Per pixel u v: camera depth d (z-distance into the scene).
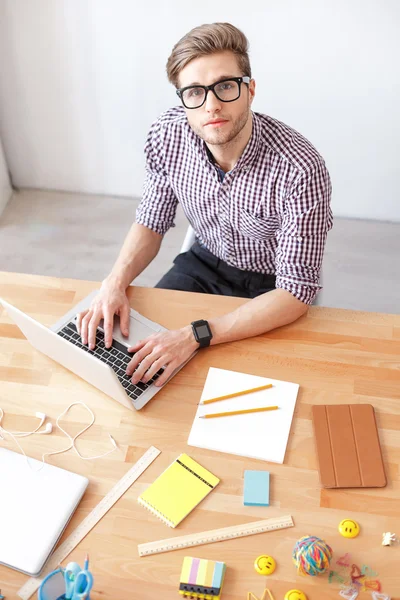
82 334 1.50
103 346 1.48
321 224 1.58
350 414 1.34
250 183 1.62
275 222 1.68
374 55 2.36
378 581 1.12
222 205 1.71
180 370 1.44
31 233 2.83
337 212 2.91
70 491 1.23
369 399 1.38
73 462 1.29
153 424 1.34
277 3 2.27
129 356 1.47
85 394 1.40
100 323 1.53
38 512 1.20
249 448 1.30
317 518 1.21
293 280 1.55
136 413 1.36
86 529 1.19
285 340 1.50
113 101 2.63
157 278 2.68
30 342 1.48
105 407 1.37
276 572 1.14
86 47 2.48
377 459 1.28
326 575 1.13
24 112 2.72
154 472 1.27
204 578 1.12
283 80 2.48
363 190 2.79
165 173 1.77
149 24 2.38
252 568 1.15
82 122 2.72
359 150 2.65
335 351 1.47
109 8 2.36
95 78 2.57
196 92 1.45
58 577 1.07
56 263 2.71
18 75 2.59
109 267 2.71
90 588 1.03
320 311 1.56
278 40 2.37
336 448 1.29
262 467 1.27
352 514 1.21
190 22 2.37
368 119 2.55
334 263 2.74
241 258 1.86
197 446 1.31
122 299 1.57
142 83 2.56
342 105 2.52
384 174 2.72
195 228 1.89
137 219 1.84
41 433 1.33
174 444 1.31
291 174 1.56
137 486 1.25
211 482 1.25
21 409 1.37
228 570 1.14
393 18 2.26
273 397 1.38
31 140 2.82
